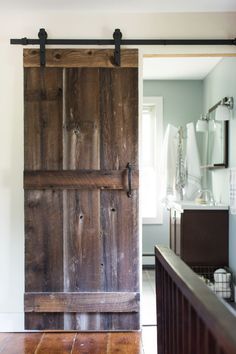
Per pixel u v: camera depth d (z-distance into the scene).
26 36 2.88
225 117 3.50
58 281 2.85
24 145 2.84
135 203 2.85
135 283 2.85
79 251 2.85
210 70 4.38
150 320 3.06
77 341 2.68
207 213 3.55
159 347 1.85
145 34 2.88
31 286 2.85
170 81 4.90
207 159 4.43
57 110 2.84
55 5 2.74
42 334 2.82
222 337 0.85
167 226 4.93
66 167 2.84
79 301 2.84
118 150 2.84
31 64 2.83
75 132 2.84
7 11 2.83
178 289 1.41
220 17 2.88
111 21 2.88
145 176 5.02
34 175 2.83
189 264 3.53
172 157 4.57
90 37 2.88
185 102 4.91
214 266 3.53
